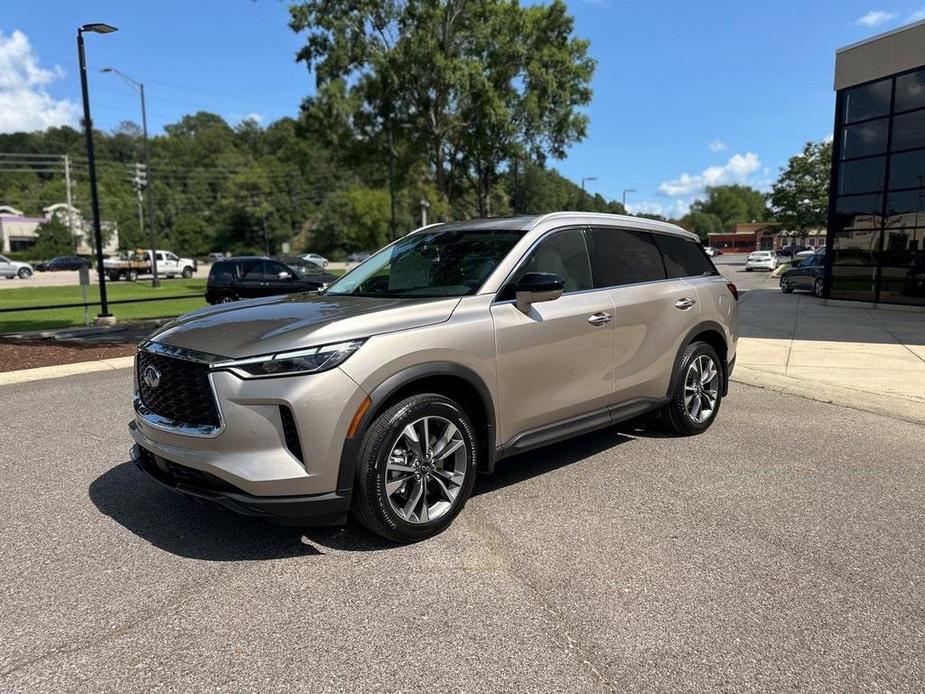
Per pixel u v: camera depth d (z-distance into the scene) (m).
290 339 3.11
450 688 2.31
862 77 16.88
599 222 4.68
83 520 3.78
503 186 53.81
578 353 4.19
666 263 5.20
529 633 2.65
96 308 20.27
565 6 33.03
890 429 5.69
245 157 125.38
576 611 2.81
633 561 3.27
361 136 33.06
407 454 3.40
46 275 48.00
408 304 3.56
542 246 4.18
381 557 3.31
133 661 2.47
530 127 35.41
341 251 95.75
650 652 2.52
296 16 30.53
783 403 6.64
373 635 2.63
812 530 3.64
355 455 3.16
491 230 4.32
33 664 2.45
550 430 4.11
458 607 2.84
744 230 127.00
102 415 6.19
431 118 32.22
